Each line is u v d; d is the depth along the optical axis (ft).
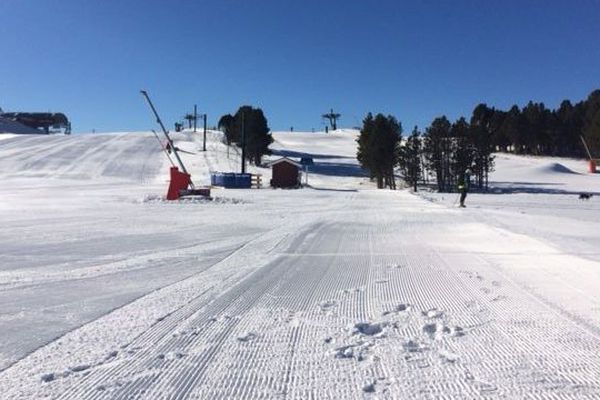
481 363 19.25
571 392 16.70
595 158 338.95
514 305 27.61
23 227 67.77
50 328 23.71
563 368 18.72
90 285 33.19
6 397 16.46
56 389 17.04
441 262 41.65
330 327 23.73
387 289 31.78
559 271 37.42
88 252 47.47
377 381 17.62
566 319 24.88
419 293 30.63
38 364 19.25
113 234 61.00
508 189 224.12
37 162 247.70
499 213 93.40
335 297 29.68
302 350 20.71
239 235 60.08
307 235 59.62
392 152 231.50
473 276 35.76
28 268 39.45
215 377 18.03
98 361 19.52
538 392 16.71
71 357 19.94
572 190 218.38
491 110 443.32
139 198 125.59
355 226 69.46
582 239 57.47
